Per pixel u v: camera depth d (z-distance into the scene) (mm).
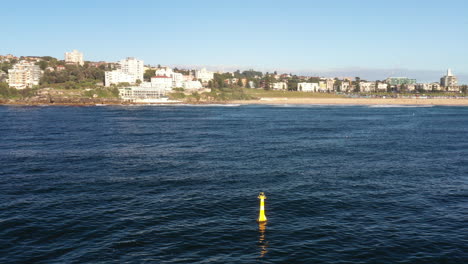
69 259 21281
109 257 21531
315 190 36312
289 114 172750
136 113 170250
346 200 33031
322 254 22141
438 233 25562
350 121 130750
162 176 41938
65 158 52969
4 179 40094
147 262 20891
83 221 27312
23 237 24406
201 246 23125
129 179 40375
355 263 21062
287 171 45062
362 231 25797
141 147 64250
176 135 83125
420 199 33562
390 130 98312
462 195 35000
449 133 91062
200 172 44125
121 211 29641
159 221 27422
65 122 115000
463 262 21328
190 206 31031
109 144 67625
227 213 29344
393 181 40281
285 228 26234
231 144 68875
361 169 46531
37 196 33750
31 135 79938
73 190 35812
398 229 26219
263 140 75250
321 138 79375
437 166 48812
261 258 21547
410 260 21500
